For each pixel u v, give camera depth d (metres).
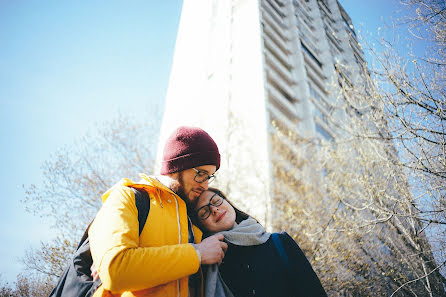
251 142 12.11
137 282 0.89
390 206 4.61
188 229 1.28
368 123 4.71
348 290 6.68
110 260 0.89
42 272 5.49
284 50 20.28
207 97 18.16
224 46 19.61
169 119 21.30
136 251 0.94
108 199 1.17
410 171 4.02
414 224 4.47
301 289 1.27
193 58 22.80
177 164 1.31
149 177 1.30
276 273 1.31
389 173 4.38
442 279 4.48
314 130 14.86
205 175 1.36
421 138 3.67
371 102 4.31
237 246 1.43
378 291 6.39
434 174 3.65
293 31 22.28
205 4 25.39
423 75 3.44
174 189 1.35
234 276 1.37
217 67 18.95
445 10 3.46
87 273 1.15
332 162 7.72
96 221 1.11
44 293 5.45
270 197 8.72
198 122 17.12
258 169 10.38
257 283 1.29
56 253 5.41
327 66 22.88
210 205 1.50
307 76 20.08
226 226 1.49
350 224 6.02
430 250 4.22
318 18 27.47
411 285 5.41
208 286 1.18
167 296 1.00
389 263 5.97
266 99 14.25
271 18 21.03
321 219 7.32
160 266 0.94
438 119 3.57
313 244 6.95
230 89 16.48
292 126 14.71
